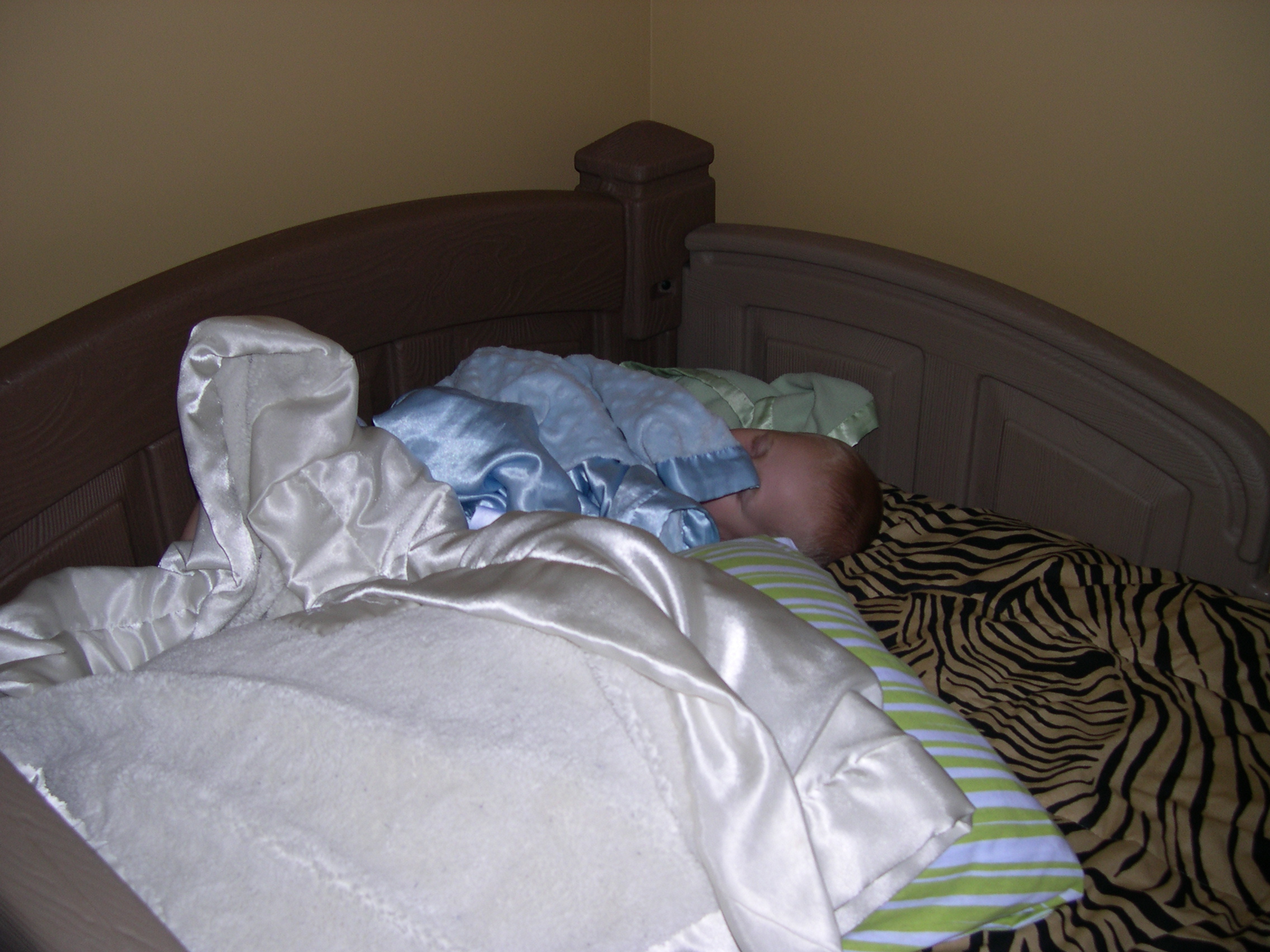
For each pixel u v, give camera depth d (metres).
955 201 1.47
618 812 0.67
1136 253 1.34
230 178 1.19
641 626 0.72
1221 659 1.09
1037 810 0.82
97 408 0.95
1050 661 1.11
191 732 0.72
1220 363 1.33
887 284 1.38
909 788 0.72
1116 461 1.25
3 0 0.96
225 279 1.04
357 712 0.70
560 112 1.55
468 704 0.71
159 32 1.08
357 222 1.18
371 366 1.26
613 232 1.47
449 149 1.42
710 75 1.64
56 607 0.87
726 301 1.55
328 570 0.92
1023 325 1.25
